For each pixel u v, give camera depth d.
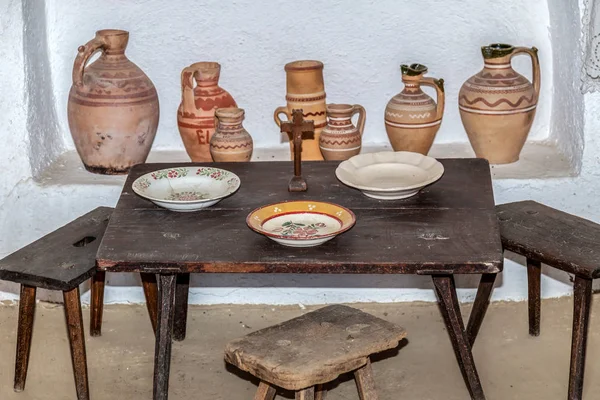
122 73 3.56
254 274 3.66
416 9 3.87
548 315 3.56
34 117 3.64
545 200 3.56
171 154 4.00
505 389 3.09
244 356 2.58
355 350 2.60
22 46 3.48
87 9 3.86
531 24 3.89
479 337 3.42
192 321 3.59
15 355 3.29
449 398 3.05
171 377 3.21
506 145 3.66
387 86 3.98
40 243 3.09
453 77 3.96
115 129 3.54
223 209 2.93
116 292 3.70
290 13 3.88
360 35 3.91
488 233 2.72
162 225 2.82
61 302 3.73
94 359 3.33
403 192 2.91
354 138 3.52
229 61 3.94
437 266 2.56
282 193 3.06
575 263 2.76
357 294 3.68
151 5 3.86
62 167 3.78
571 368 2.86
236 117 3.48
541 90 3.97
